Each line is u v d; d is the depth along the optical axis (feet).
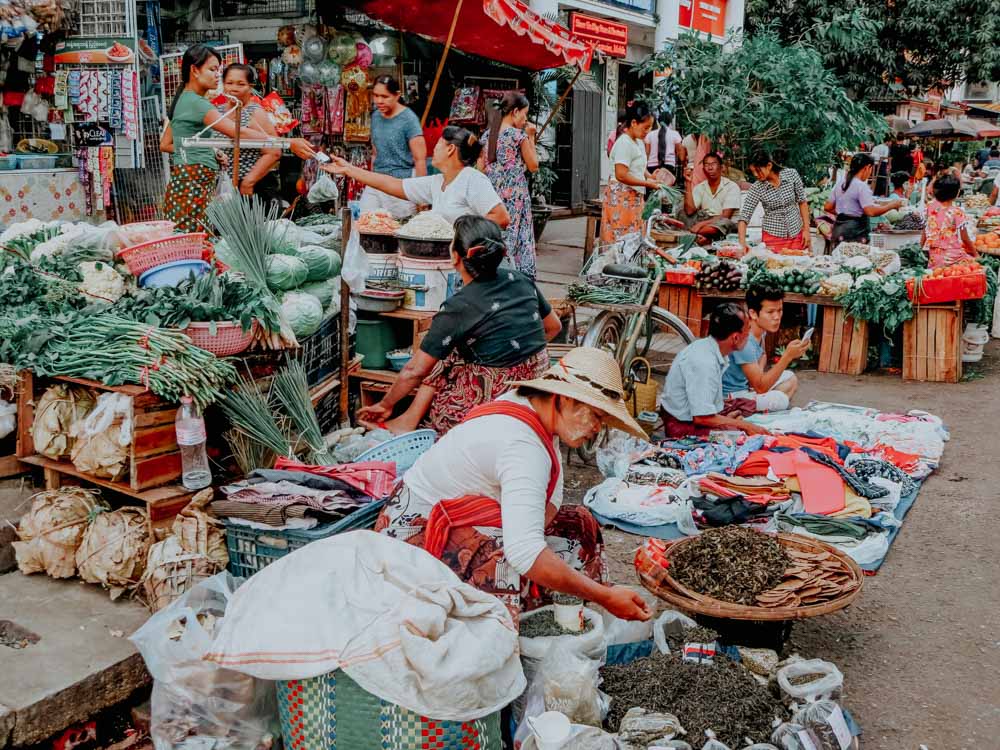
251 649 8.81
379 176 18.29
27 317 12.80
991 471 19.48
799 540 12.87
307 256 16.01
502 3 26.81
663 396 19.62
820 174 44.91
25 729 9.65
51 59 25.73
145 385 11.73
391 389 13.91
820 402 23.22
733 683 10.28
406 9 30.30
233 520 11.19
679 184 42.60
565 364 9.46
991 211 43.68
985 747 10.74
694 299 28.43
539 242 43.50
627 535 16.10
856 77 67.51
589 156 56.08
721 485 16.02
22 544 12.28
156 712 9.52
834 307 27.35
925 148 85.20
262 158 19.52
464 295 13.60
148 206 26.99
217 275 13.88
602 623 10.75
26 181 24.54
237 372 13.20
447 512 9.70
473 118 34.47
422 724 8.54
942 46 68.03
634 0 52.49
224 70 21.71
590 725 9.53
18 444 12.97
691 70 40.32
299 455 13.67
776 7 67.56
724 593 11.31
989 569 15.16
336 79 31.09
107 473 12.03
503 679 8.86
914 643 12.96
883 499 16.70
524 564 8.99
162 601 11.23
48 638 10.87
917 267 30.04
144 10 29.25
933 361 26.50
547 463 9.45
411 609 8.70
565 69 38.47
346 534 9.74
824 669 10.72
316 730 8.84
